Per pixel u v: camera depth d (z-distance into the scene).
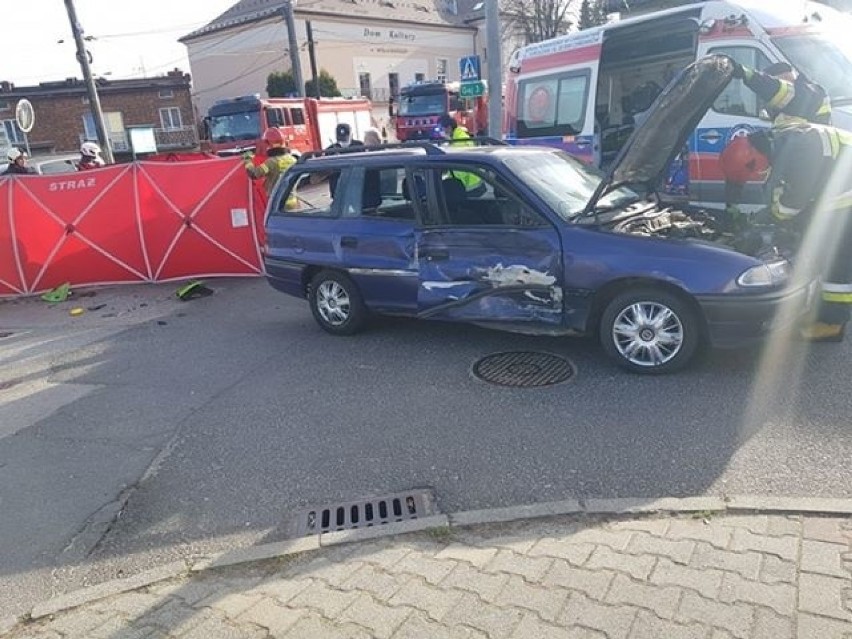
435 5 52.97
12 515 3.99
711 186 8.30
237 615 2.87
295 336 6.91
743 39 7.89
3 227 9.74
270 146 9.65
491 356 5.68
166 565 3.33
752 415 4.23
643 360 4.95
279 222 6.87
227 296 9.06
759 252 4.82
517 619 2.66
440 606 2.79
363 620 2.75
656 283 4.77
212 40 48.50
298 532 3.52
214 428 4.86
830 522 3.10
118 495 4.09
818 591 2.65
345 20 45.25
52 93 42.12
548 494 3.61
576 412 4.50
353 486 3.90
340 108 27.41
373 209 6.19
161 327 7.82
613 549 3.04
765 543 2.98
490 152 5.75
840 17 8.34
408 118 25.42
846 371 4.73
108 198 9.75
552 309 5.20
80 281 10.16
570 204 5.35
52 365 6.77
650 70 10.95
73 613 3.03
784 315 4.57
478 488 3.74
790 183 5.07
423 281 5.83
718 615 2.58
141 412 5.32
